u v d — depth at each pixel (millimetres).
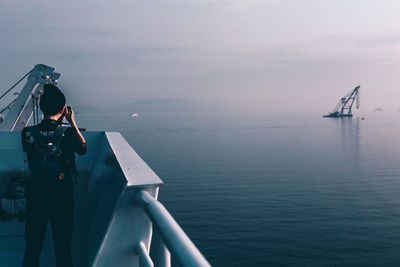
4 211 2711
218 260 78250
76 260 2600
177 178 180375
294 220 109500
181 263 847
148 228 1680
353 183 166000
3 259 2592
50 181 2170
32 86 7793
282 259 78625
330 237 93312
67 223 2242
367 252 82500
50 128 2223
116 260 1662
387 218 109625
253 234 96188
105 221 1734
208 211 119875
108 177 2238
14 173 2951
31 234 2176
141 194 1529
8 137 3021
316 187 157625
